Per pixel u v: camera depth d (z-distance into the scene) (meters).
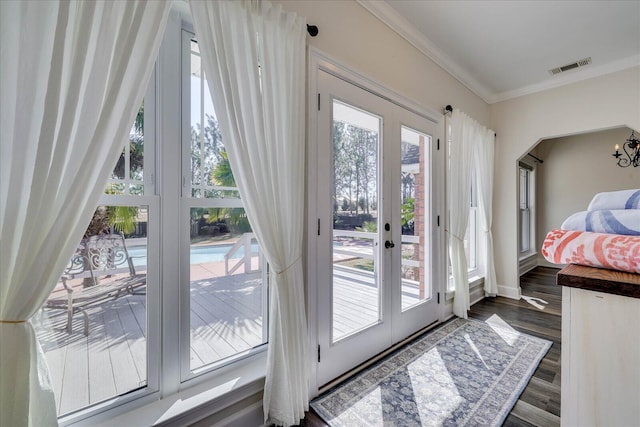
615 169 4.55
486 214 3.40
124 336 1.11
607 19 2.17
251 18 1.23
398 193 2.21
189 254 1.27
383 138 2.06
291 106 1.38
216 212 1.37
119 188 1.10
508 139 3.54
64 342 1.00
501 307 3.08
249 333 1.49
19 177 0.75
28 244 0.76
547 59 2.76
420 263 2.55
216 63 1.11
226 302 1.40
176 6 1.21
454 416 1.43
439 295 2.64
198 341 1.31
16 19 0.76
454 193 2.77
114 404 1.08
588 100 2.98
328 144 1.68
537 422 1.38
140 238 1.14
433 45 2.50
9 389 0.72
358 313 1.94
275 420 1.33
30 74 0.76
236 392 1.27
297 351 1.36
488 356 2.01
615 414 0.50
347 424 1.38
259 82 1.25
